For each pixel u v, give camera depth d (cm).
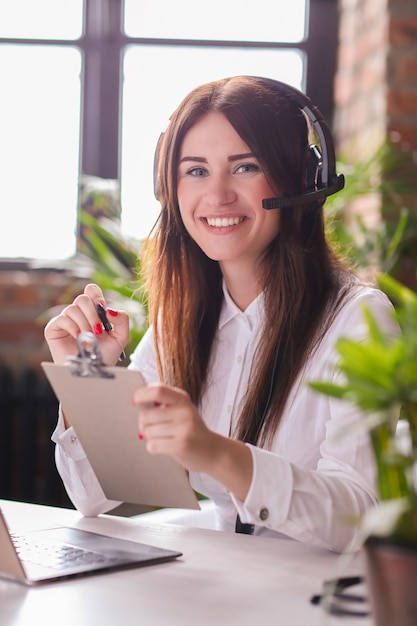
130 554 122
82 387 119
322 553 127
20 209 365
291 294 164
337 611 96
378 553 77
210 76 365
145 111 366
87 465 151
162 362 180
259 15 363
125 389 113
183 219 172
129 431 119
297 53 364
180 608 100
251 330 171
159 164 176
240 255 168
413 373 78
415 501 78
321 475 130
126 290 296
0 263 363
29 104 364
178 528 143
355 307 159
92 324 163
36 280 356
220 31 363
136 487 129
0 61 362
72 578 112
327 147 165
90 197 360
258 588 108
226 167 166
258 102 164
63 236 366
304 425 159
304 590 108
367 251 288
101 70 363
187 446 112
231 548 129
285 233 168
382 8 315
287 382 160
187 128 168
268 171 165
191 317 176
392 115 311
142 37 363
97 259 328
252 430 161
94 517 152
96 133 365
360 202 328
